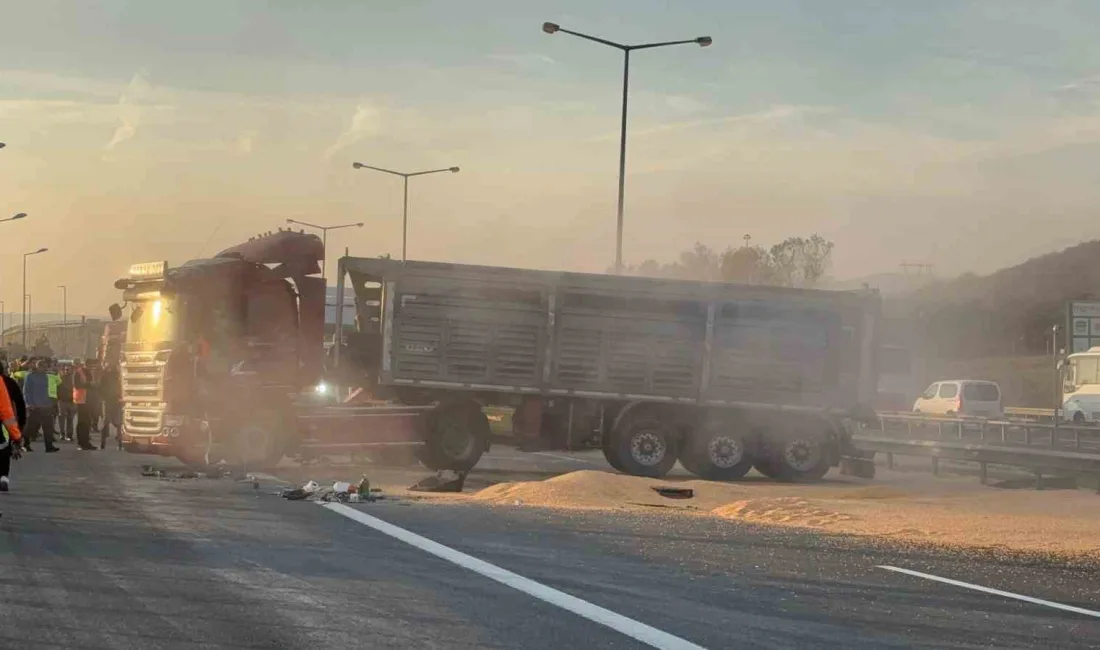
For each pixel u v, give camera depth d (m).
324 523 12.44
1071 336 49.81
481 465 25.38
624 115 33.25
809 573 9.77
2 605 7.91
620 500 16.86
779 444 23.31
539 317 22.45
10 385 12.60
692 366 22.98
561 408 22.64
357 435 21.09
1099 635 7.59
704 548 11.17
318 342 21.06
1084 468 20.05
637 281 22.69
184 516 12.80
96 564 9.57
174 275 19.94
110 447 26.69
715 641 7.05
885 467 27.83
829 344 23.44
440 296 22.14
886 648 7.00
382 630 7.23
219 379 20.11
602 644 6.92
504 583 8.90
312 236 21.09
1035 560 11.02
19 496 14.63
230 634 7.09
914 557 10.97
